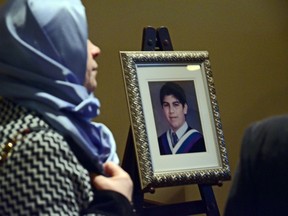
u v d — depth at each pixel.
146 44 2.24
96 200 1.32
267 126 1.11
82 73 1.41
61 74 1.34
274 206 1.08
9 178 1.22
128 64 2.14
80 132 1.35
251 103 2.97
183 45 2.85
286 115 1.12
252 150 1.11
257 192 1.11
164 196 2.75
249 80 2.98
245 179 1.12
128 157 2.14
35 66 1.33
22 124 1.29
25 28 1.35
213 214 2.20
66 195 1.24
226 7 2.96
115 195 1.33
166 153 2.14
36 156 1.23
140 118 2.10
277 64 3.04
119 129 2.70
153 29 2.26
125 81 2.12
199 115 2.24
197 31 2.89
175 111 2.20
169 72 2.23
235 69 2.96
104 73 2.69
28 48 1.33
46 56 1.34
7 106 1.33
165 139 2.15
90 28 2.68
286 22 3.07
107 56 2.70
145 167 2.06
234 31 2.97
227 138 2.92
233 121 2.94
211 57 2.91
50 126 1.30
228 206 1.15
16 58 1.34
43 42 1.34
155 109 2.17
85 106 1.36
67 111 1.34
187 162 2.17
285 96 3.04
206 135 2.23
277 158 1.07
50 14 1.36
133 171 2.12
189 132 2.21
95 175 1.36
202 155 2.21
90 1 2.69
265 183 1.09
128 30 2.75
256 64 3.00
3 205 1.21
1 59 1.36
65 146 1.27
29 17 1.34
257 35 3.01
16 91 1.33
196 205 2.20
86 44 1.41
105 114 2.68
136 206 2.08
